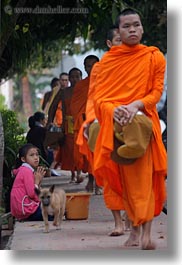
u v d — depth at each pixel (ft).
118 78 43.88
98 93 44.27
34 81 248.93
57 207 53.31
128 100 43.55
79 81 72.90
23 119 219.00
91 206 65.41
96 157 44.19
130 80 43.68
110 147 42.75
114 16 63.26
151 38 114.42
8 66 83.46
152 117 43.55
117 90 43.86
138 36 43.60
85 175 92.84
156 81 43.62
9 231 60.39
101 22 77.15
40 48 101.35
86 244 48.11
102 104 43.47
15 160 69.46
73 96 73.10
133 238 46.26
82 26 78.54
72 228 54.70
